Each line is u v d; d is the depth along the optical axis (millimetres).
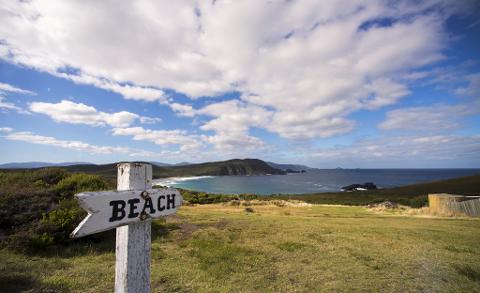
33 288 4801
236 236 10430
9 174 12562
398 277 6176
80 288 4969
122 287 2199
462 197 25031
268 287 5527
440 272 6520
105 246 7941
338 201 48000
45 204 8914
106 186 12039
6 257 6340
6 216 7871
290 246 8820
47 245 7238
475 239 11227
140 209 2297
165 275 5844
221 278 5879
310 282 5848
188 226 12336
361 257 7715
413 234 11953
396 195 53406
